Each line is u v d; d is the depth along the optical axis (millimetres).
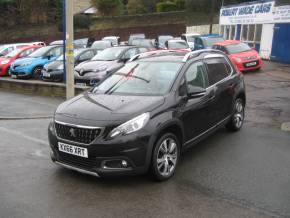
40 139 7363
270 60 21938
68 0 9750
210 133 6469
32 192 4871
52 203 4566
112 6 50500
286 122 8453
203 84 6324
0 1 46406
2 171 5590
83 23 46969
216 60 7055
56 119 5230
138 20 46812
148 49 14773
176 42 21719
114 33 47156
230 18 27984
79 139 4918
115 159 4742
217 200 4613
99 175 4816
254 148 6605
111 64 12805
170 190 4910
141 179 5262
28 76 16969
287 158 6082
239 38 26375
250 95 12000
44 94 12883
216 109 6562
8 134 7758
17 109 10430
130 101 5320
